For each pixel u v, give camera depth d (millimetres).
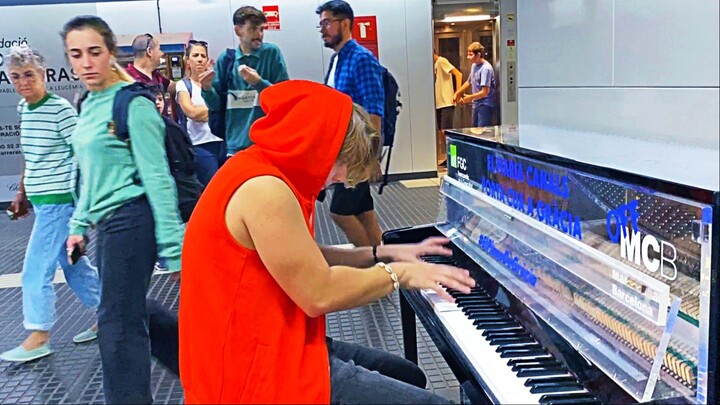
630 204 1306
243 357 1468
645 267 1269
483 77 7641
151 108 2436
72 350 3338
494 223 1955
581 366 1392
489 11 7621
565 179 1553
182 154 2568
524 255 1748
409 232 2367
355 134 1543
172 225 2434
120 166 2385
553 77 2008
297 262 1419
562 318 1517
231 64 4750
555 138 1968
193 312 1512
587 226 1472
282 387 1465
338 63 3941
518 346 1525
